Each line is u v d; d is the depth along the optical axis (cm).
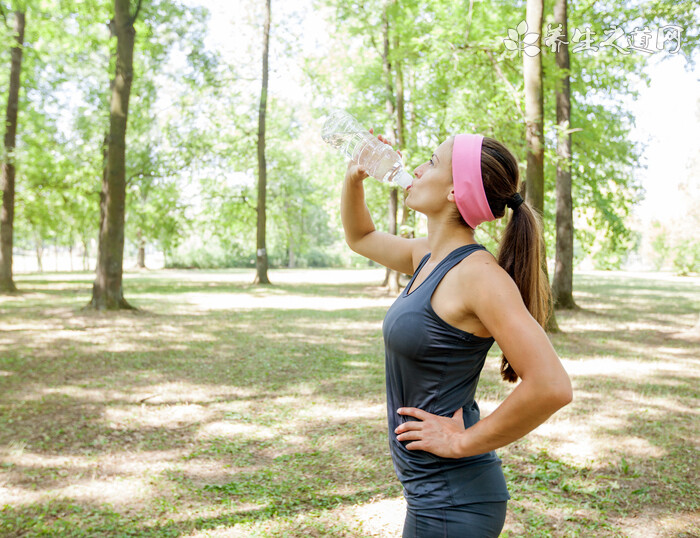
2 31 1468
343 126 206
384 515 349
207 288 2286
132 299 1748
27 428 508
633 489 387
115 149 1359
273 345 945
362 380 704
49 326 1123
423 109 1588
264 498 374
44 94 1909
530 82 972
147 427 518
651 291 2261
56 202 2238
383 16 1688
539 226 168
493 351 927
